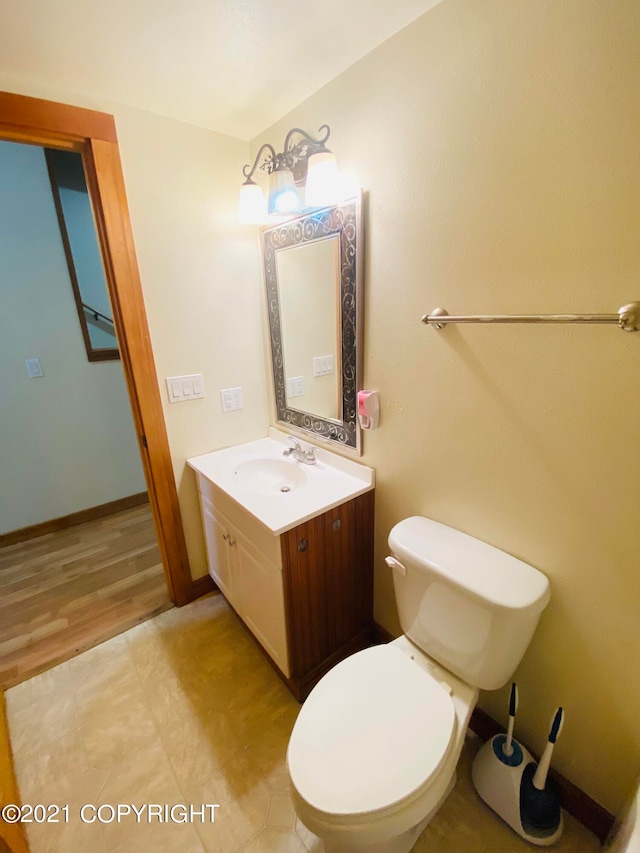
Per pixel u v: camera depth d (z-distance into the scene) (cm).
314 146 139
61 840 115
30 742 140
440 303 116
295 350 178
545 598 102
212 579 211
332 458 170
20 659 173
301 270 162
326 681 112
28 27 103
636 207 78
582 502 97
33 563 238
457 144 102
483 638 104
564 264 89
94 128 138
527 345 99
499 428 109
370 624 175
